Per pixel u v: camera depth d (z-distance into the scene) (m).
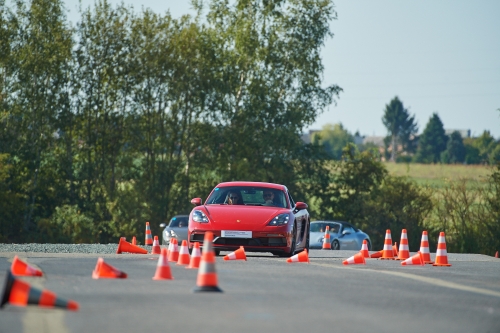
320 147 141.62
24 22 128.00
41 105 127.12
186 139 134.75
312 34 137.62
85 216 124.69
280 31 138.25
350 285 27.22
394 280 29.86
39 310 19.27
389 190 132.62
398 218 130.88
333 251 62.94
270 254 50.69
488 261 50.09
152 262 36.41
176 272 30.86
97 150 134.50
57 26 127.50
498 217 112.12
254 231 41.66
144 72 131.00
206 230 41.84
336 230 88.69
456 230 116.69
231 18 137.75
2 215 120.81
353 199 139.00
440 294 25.67
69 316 18.50
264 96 134.50
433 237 125.69
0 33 125.12
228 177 131.62
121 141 134.75
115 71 130.38
